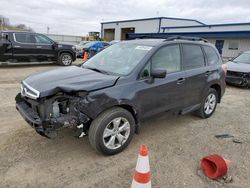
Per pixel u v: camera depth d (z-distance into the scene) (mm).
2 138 4109
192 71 4840
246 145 4309
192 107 5043
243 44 23203
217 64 5641
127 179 3184
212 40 25844
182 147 4121
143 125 5000
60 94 3396
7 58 12227
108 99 3465
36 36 13023
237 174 3387
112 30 50125
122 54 4430
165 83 4230
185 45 4848
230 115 6004
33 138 4141
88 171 3316
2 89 7590
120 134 3748
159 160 3666
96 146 3520
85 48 21406
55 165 3414
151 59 4098
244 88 10008
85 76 3762
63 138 4176
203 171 3404
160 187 3041
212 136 4637
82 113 3342
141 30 41062
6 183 3006
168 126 5027
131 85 3760
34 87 3467
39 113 3396
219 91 5805
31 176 3158
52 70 4309
